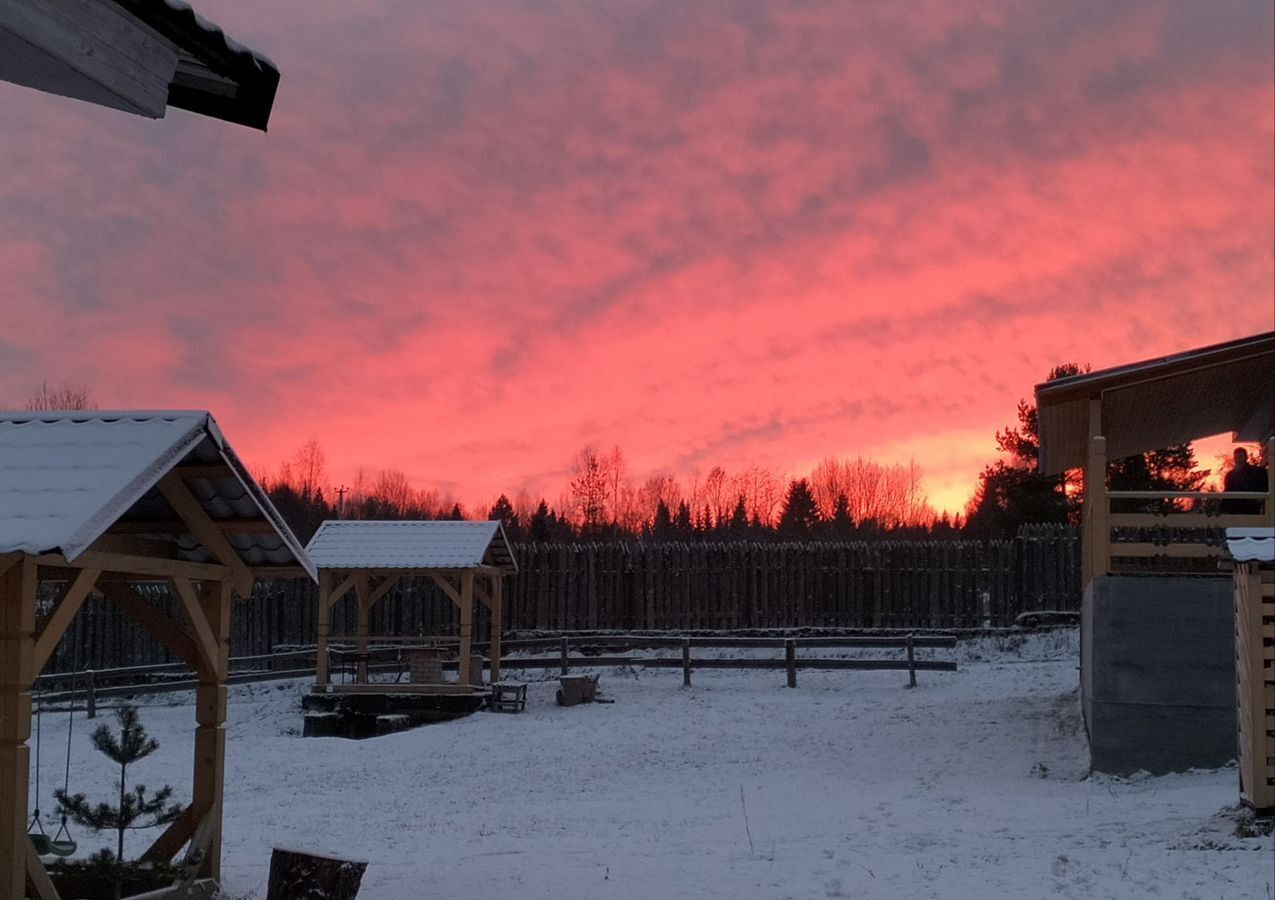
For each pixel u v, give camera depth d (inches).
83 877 354.3
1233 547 472.4
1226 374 692.7
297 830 552.4
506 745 828.6
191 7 226.5
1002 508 1444.4
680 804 610.5
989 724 800.9
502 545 1053.8
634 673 1107.9
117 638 1162.6
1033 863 417.4
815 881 403.2
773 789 652.1
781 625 1208.2
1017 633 1147.3
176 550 413.7
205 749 397.1
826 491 2723.9
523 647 1125.7
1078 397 669.9
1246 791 475.2
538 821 563.8
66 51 214.7
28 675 315.6
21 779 313.0
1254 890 367.2
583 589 1235.9
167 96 241.6
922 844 462.9
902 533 2316.7
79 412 364.8
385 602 1229.7
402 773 746.2
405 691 959.6
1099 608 631.2
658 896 389.1
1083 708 780.0
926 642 1101.1
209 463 376.2
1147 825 478.3
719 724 869.8
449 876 424.8
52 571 346.0
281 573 422.0
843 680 1037.8
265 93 251.4
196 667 398.3
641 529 2431.1
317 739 895.1
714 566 1226.6
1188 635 621.3
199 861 382.9
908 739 780.0
